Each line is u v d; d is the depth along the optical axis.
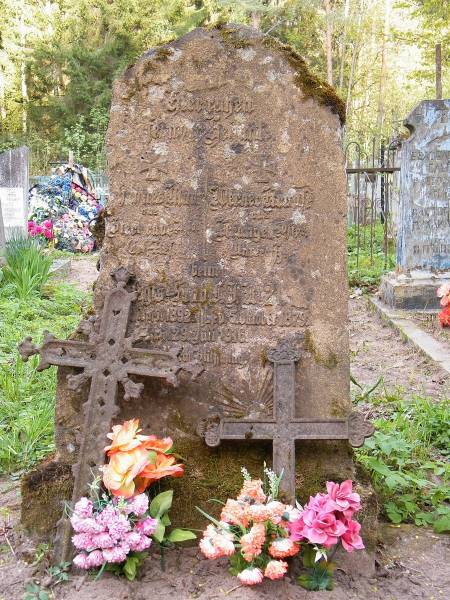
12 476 4.23
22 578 3.07
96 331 3.42
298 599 2.91
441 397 6.06
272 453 3.40
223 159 3.48
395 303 9.76
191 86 3.47
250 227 3.49
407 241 9.82
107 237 3.50
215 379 3.50
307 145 3.47
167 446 3.23
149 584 2.99
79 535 2.97
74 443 3.45
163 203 3.49
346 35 31.53
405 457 4.38
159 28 34.28
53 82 36.75
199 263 3.50
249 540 2.88
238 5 29.00
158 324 3.51
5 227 15.57
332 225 3.48
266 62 3.46
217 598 2.86
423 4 24.89
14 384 5.42
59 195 18.16
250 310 3.50
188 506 3.37
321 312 3.49
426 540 3.56
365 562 3.22
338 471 3.41
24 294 9.41
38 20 37.94
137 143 3.48
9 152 15.47
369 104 34.47
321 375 3.49
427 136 9.73
